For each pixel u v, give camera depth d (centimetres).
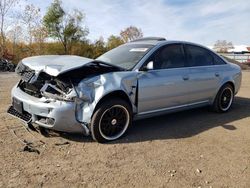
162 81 497
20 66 469
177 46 551
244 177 355
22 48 2303
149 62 477
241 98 866
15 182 317
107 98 435
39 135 453
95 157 388
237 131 527
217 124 564
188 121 577
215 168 375
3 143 416
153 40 558
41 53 2384
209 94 610
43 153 392
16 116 460
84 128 425
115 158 388
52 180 326
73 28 2834
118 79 442
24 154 386
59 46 2802
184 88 541
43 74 435
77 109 414
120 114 454
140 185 326
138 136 475
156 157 398
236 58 4391
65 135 457
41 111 412
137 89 465
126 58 507
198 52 593
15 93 464
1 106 627
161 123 557
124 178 338
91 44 3025
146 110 491
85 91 414
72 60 448
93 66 450
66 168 355
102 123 432
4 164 355
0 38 2142
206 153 420
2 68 1625
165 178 343
